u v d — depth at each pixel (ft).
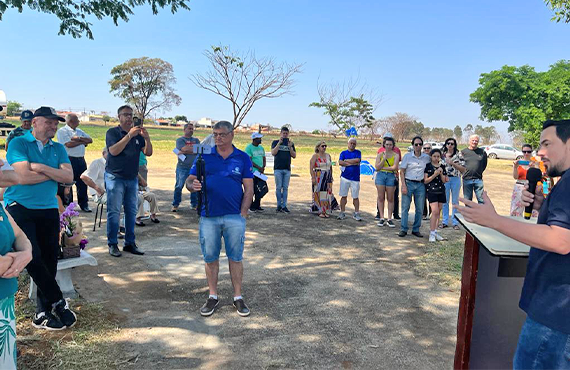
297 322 13.03
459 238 24.34
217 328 12.48
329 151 107.96
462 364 8.71
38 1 24.95
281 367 10.52
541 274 6.31
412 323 13.25
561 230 5.76
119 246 20.33
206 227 13.24
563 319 5.99
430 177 23.07
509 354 9.18
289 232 24.54
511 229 5.97
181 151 27.68
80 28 26.66
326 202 29.14
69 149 26.35
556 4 27.07
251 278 16.79
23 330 11.66
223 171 13.12
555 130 6.44
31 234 11.31
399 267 18.78
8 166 9.32
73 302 13.61
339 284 16.46
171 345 11.39
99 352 10.81
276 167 29.73
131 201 18.78
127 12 26.63
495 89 80.74
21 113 16.61
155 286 15.49
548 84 78.38
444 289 16.25
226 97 36.94
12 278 6.80
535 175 9.68
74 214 13.98
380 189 26.66
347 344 11.77
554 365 6.14
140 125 18.01
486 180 59.72
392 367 10.71
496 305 8.99
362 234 24.64
